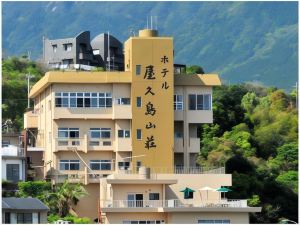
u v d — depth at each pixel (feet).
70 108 430.20
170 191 394.32
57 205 407.85
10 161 421.18
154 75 429.38
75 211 411.13
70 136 431.02
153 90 428.97
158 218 367.66
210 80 437.99
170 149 426.51
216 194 396.57
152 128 427.74
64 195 409.28
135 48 429.79
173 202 373.61
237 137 555.69
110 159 430.20
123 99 430.20
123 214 367.45
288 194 452.76
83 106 430.61
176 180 380.17
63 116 429.79
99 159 429.79
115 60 640.99
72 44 638.94
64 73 431.84
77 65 604.90
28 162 441.68
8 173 420.36
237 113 585.63
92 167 428.56
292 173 491.72
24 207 369.09
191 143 434.30
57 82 430.20
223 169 406.82
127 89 431.02
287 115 608.19
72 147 428.97
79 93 431.02
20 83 564.30
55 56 644.69
